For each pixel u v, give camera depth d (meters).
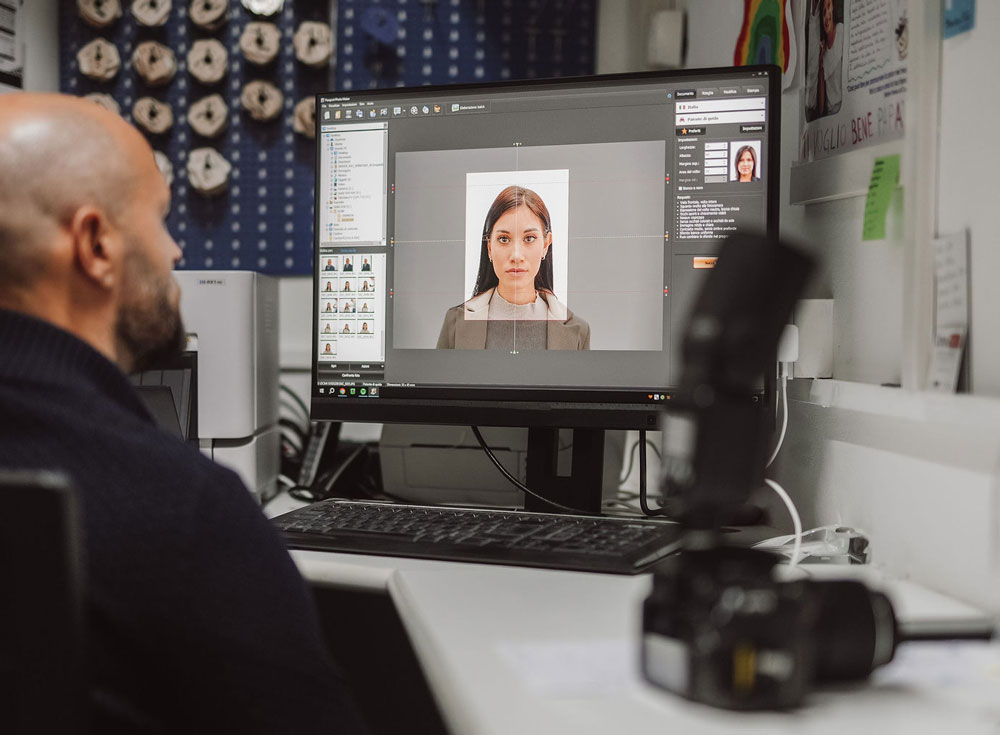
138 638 0.50
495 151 1.07
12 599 0.41
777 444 0.94
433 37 1.61
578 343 1.04
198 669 0.52
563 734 0.39
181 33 1.63
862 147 0.91
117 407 0.55
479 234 1.08
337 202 1.13
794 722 0.40
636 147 1.03
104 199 0.64
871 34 0.89
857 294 0.93
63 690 0.41
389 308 1.11
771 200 0.98
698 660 0.41
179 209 1.64
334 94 1.13
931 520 0.70
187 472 0.54
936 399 0.69
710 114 1.00
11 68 1.55
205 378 1.21
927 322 0.76
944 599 0.66
